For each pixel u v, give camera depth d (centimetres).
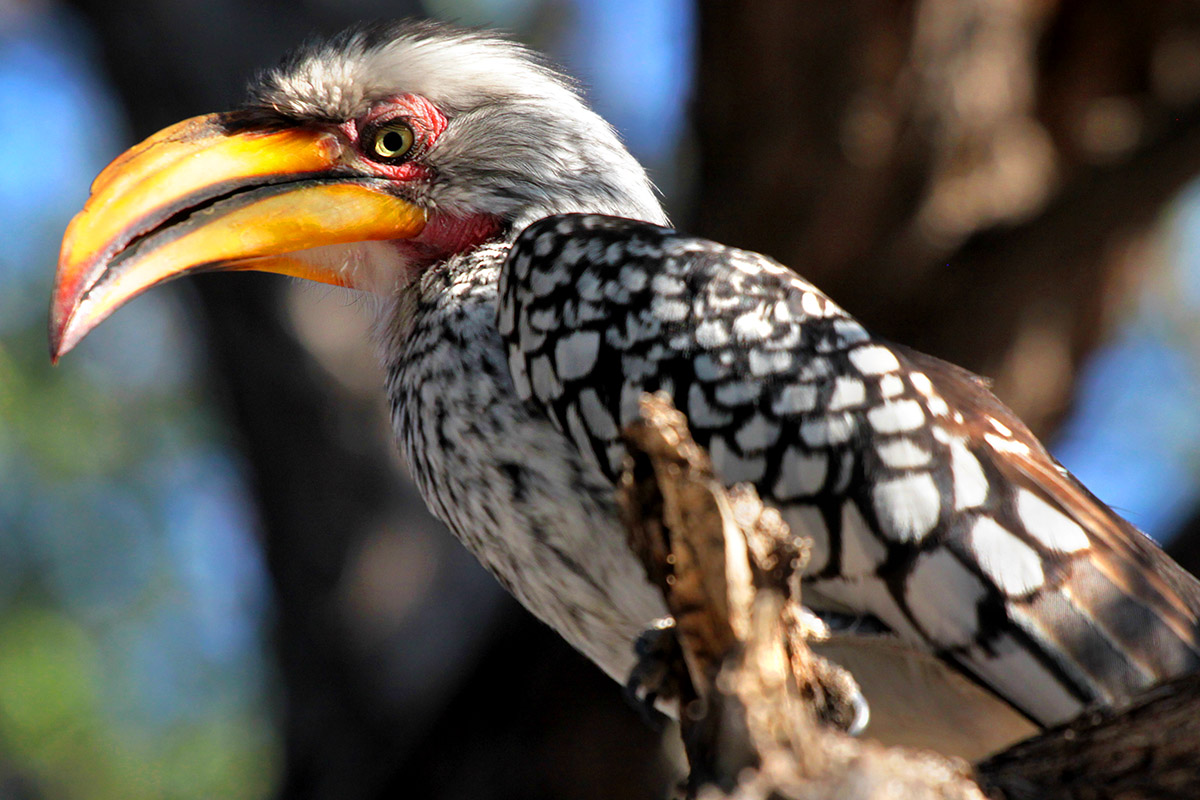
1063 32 1073
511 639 1013
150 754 1842
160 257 732
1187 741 456
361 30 808
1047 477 617
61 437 1792
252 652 1914
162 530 1867
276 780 1287
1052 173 1077
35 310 1778
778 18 1039
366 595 1209
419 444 717
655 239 673
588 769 1019
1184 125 1032
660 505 436
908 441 605
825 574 614
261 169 750
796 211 1070
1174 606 583
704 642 413
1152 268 1334
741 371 630
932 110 1049
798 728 390
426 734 1054
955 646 590
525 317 675
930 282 1076
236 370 1246
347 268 778
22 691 1744
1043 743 475
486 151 767
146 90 1205
